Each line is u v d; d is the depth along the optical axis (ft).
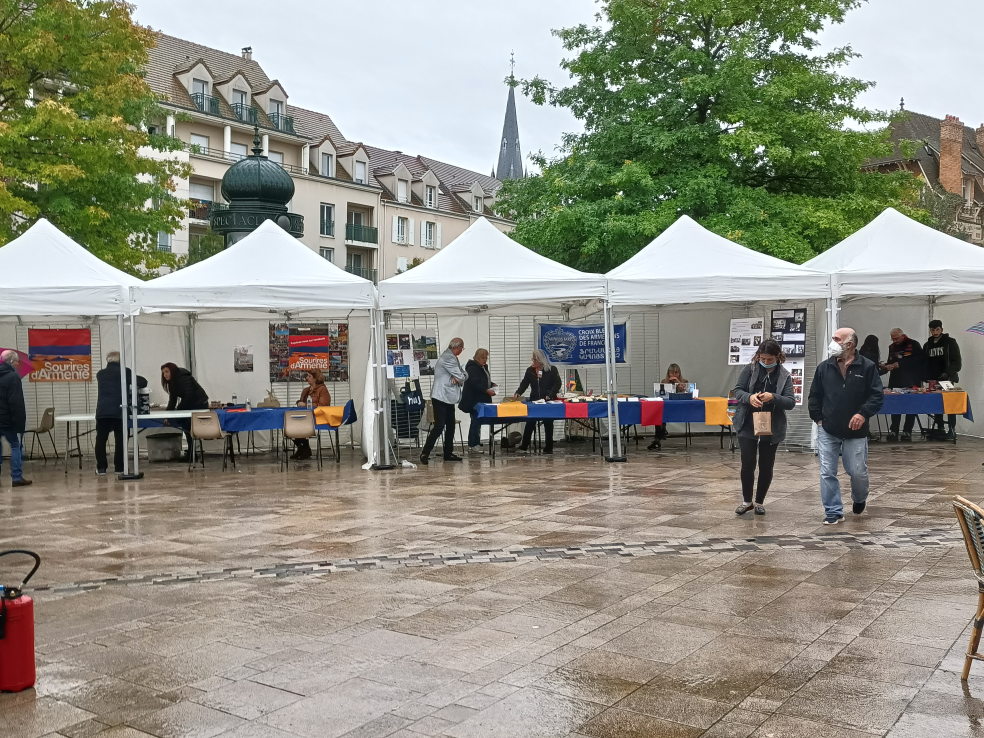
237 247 46.01
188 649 17.17
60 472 45.09
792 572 22.17
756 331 46.98
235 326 53.31
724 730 13.16
